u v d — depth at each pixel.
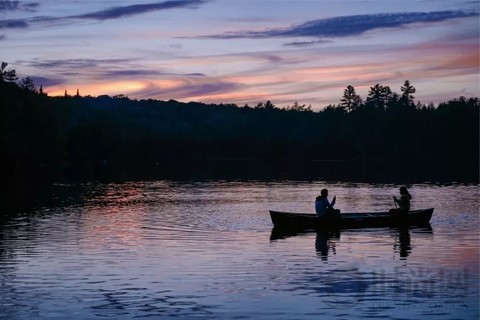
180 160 161.50
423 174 84.31
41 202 44.16
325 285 17.92
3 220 32.91
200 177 81.81
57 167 117.06
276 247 23.92
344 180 72.25
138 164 137.75
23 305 16.12
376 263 20.81
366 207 40.97
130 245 24.56
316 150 161.00
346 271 19.61
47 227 30.05
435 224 30.39
